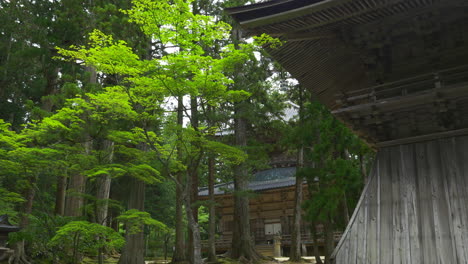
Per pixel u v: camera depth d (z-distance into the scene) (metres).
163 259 28.64
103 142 18.45
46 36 17.48
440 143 7.35
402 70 7.94
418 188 7.18
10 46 21.08
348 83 10.63
